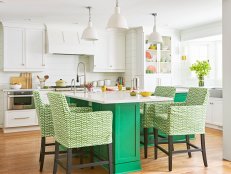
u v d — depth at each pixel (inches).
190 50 285.9
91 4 183.0
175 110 127.9
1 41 243.0
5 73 246.8
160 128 136.4
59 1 175.5
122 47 282.4
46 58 259.9
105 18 224.5
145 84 265.4
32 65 245.1
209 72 276.5
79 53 257.3
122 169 125.0
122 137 124.8
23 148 170.4
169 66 281.3
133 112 127.0
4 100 224.1
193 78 285.3
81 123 106.0
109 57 275.0
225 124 146.6
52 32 248.4
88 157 149.3
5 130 221.9
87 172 127.9
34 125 231.6
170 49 279.7
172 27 268.5
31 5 184.7
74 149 143.0
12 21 234.1
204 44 280.8
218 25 239.0
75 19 228.2
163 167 134.0
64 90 245.0
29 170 130.3
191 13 209.3
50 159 147.9
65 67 269.4
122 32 281.4
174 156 152.5
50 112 127.0
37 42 246.8
